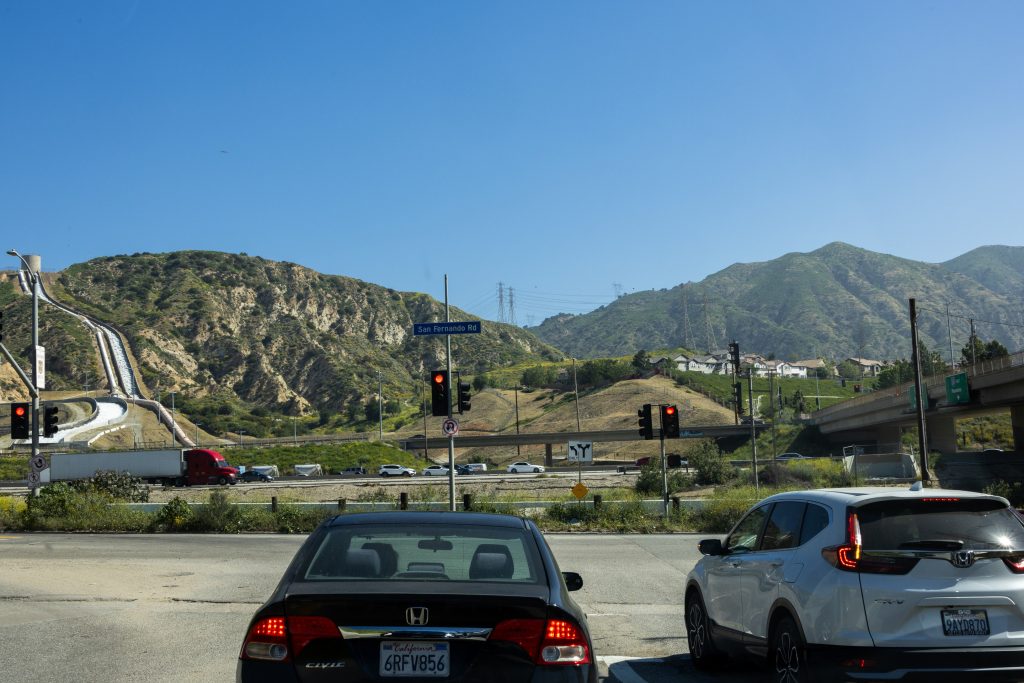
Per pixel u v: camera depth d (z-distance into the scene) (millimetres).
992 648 6512
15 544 25031
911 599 6586
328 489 70875
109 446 140750
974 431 107938
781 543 7828
